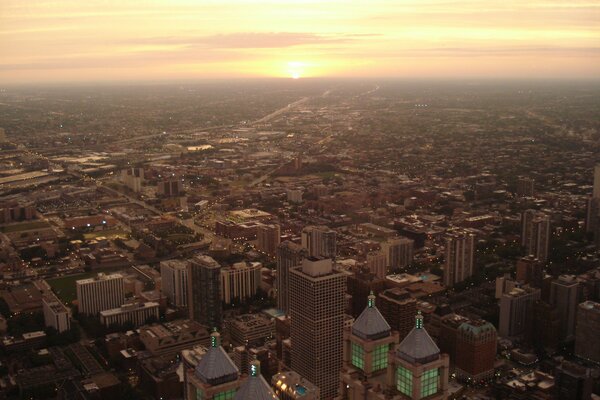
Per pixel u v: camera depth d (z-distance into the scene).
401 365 178.88
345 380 193.38
